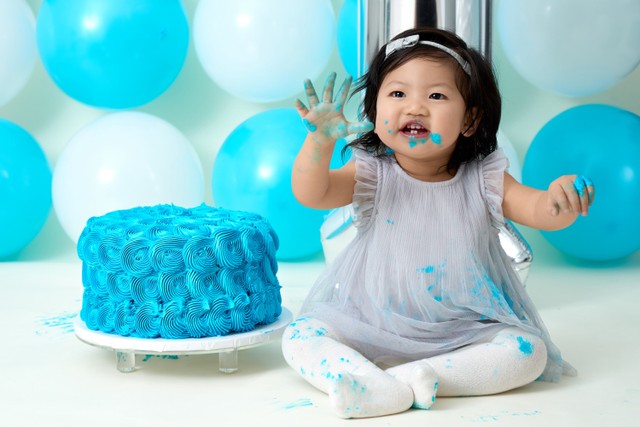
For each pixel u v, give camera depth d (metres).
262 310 1.63
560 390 1.51
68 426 1.33
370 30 2.06
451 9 2.01
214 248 1.56
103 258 1.59
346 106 3.12
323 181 1.51
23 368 1.64
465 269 1.54
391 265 1.54
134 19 2.74
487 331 1.53
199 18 2.86
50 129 3.23
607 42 2.58
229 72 2.82
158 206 1.83
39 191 2.86
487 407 1.42
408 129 1.51
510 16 2.67
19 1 2.92
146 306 1.55
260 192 2.67
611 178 2.62
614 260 2.89
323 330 1.53
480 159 1.62
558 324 2.01
